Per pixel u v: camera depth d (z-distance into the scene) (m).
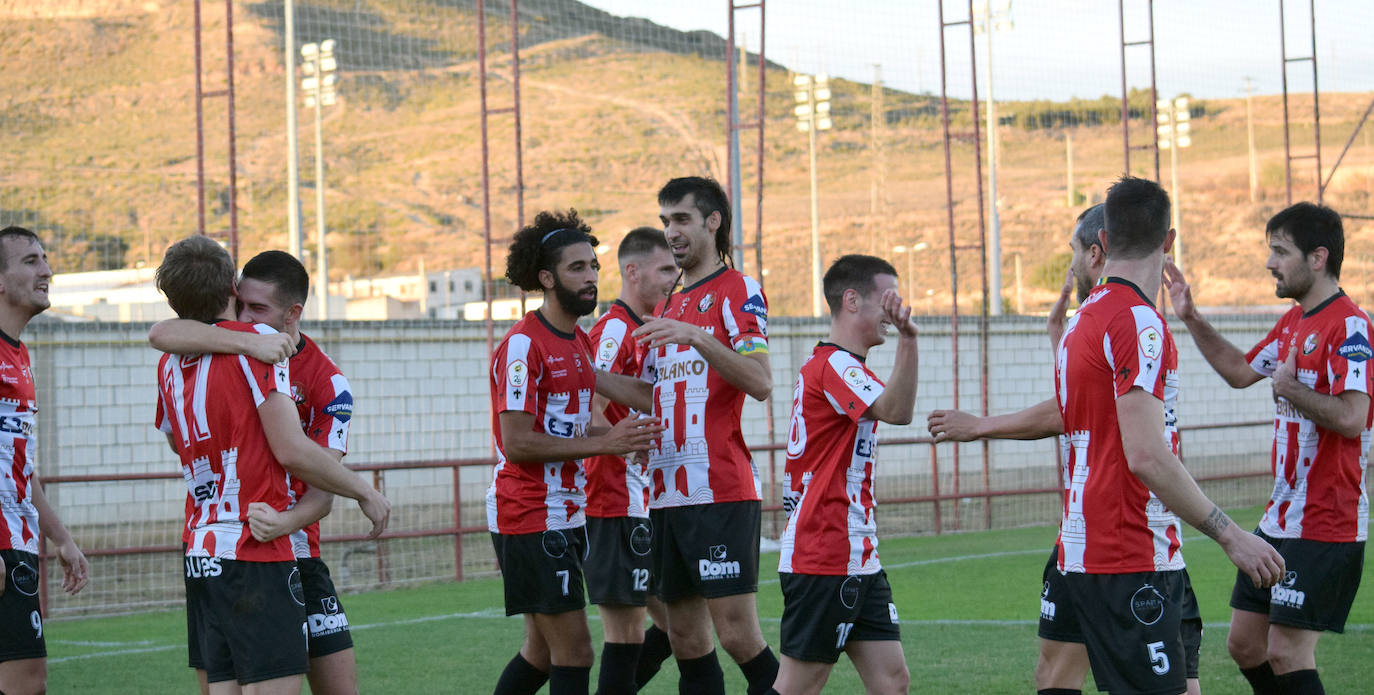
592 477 10.51
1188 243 118.25
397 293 86.81
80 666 14.61
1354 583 9.49
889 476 31.30
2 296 9.59
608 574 10.41
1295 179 122.88
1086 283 8.94
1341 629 9.52
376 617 18.06
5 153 185.38
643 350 10.53
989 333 31.59
